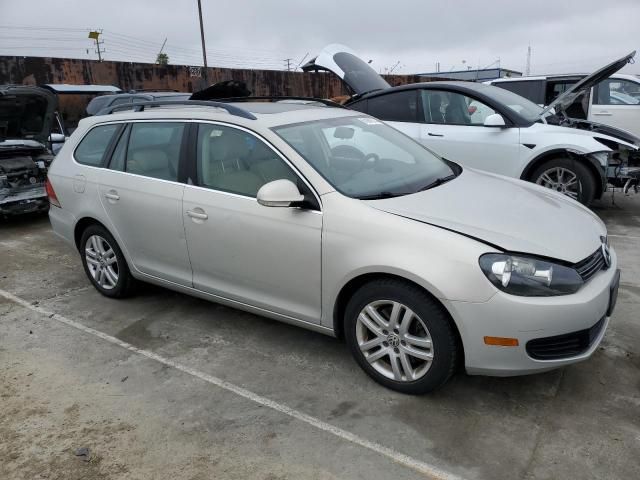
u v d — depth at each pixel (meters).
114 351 3.71
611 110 8.79
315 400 3.06
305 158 3.29
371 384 3.18
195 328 4.00
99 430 2.87
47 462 2.65
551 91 9.43
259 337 3.83
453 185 3.52
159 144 3.93
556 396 2.99
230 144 3.55
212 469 2.56
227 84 6.59
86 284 4.98
